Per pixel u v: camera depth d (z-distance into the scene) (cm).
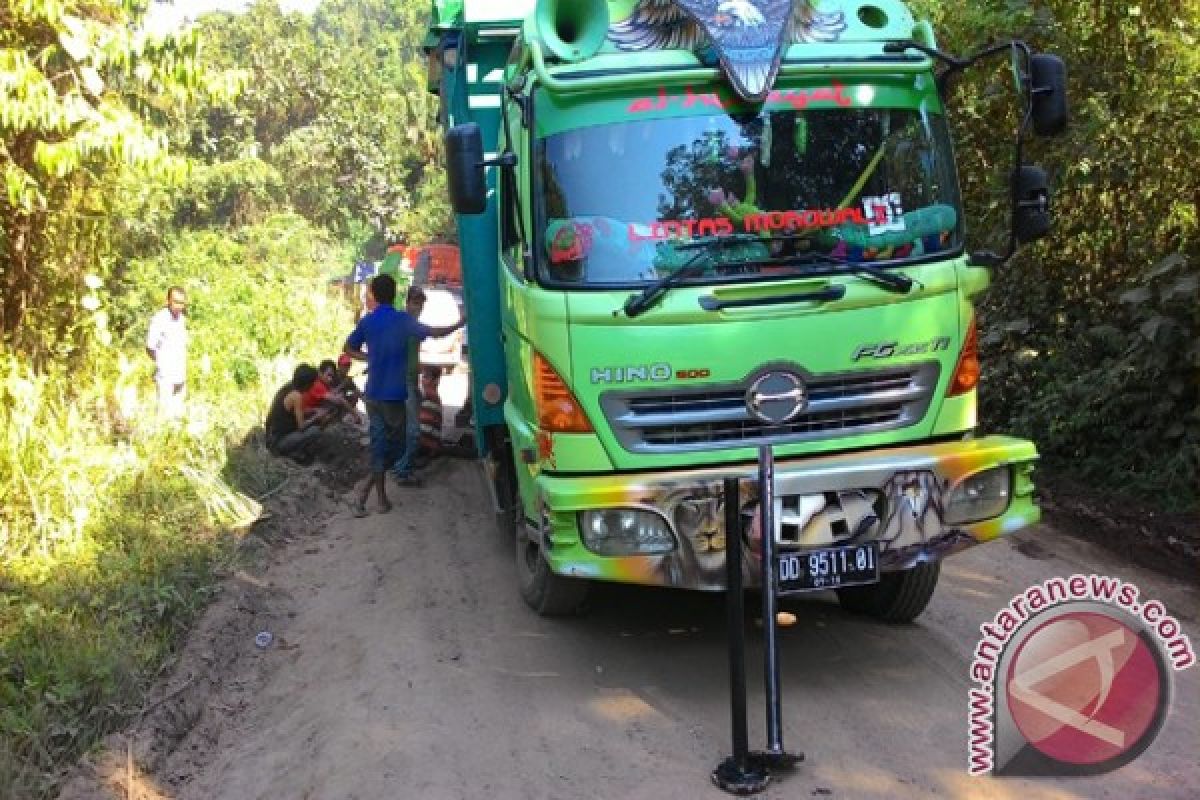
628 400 495
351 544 810
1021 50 520
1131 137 791
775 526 480
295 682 589
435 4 721
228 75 846
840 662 556
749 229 505
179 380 1074
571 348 495
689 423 496
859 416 511
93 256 1007
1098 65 830
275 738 529
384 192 2759
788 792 436
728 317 491
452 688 548
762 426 502
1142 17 802
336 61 2648
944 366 520
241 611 666
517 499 650
